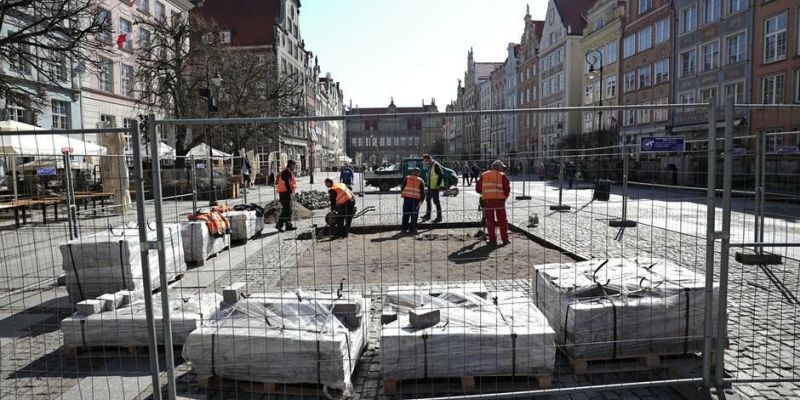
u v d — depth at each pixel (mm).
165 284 3666
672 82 35938
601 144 24578
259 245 11664
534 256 9656
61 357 5043
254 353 4164
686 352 4516
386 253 10414
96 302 5180
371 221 15078
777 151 7789
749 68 28922
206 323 4496
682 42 34938
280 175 13922
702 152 6629
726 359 4539
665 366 4449
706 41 32500
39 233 11992
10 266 9250
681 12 35000
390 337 4094
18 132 3508
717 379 3986
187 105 27062
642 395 4055
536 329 4184
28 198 12875
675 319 4480
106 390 4305
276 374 4133
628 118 40250
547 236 11547
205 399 4117
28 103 18922
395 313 4738
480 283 6992
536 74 66938
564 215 15258
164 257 3643
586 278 4938
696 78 33562
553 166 8633
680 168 7227
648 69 39406
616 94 44719
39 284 7855
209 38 31047
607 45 46344
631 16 41906
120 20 32250
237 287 5051
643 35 40031
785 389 4039
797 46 25766
